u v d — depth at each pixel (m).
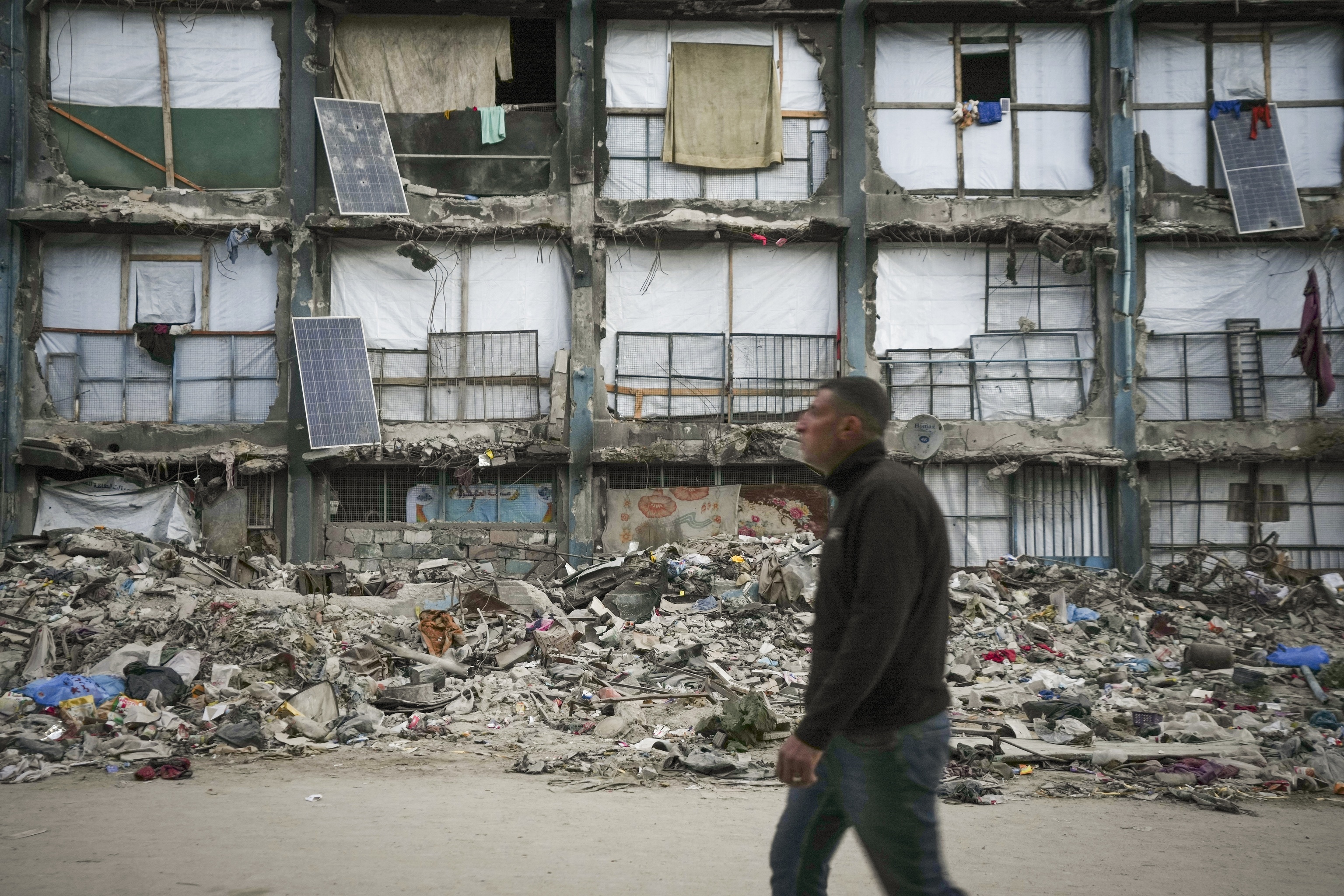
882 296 16.80
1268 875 4.68
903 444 16.27
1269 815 6.64
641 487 16.50
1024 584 15.52
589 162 16.28
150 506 15.68
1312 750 8.70
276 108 16.25
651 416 16.53
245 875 3.99
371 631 11.91
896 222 16.38
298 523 15.77
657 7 16.36
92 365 15.98
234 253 15.82
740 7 16.44
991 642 13.15
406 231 15.97
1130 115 16.59
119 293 16.06
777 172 16.83
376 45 16.48
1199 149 17.02
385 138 16.16
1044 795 7.09
